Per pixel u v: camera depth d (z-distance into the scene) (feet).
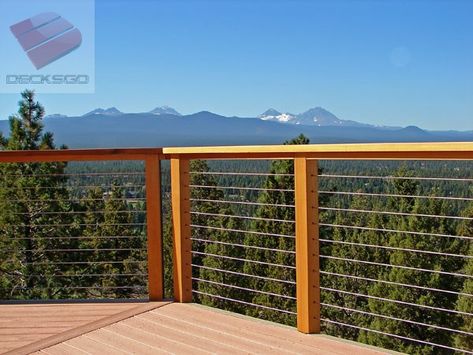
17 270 21.77
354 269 34.32
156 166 11.00
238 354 8.39
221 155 10.09
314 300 9.20
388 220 34.19
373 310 32.78
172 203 11.02
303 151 8.73
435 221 31.12
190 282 11.12
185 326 9.71
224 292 32.83
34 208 22.68
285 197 29.63
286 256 33.65
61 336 9.36
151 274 11.27
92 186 12.02
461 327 28.86
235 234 33.01
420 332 31.04
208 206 22.04
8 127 34.94
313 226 9.08
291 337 9.05
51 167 23.77
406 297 31.32
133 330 9.57
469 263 27.73
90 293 23.34
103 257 22.82
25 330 9.70
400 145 7.63
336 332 32.32
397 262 31.86
